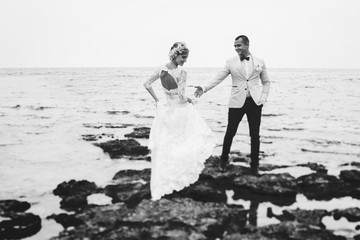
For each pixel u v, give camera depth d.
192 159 5.71
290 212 4.51
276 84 44.41
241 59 6.25
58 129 11.34
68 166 6.87
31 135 10.24
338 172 6.48
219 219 4.18
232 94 6.45
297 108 18.22
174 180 5.39
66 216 4.38
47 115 14.91
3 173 6.39
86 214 4.36
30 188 5.55
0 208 4.61
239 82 6.30
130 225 4.01
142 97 24.59
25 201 4.87
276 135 10.40
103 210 4.44
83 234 3.81
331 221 4.25
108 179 5.99
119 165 6.95
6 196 5.17
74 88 34.50
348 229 4.03
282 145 8.92
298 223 4.07
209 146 6.14
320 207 4.71
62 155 7.78
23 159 7.43
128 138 9.72
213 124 12.39
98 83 44.88
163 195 5.10
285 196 5.07
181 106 6.00
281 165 6.86
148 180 5.78
